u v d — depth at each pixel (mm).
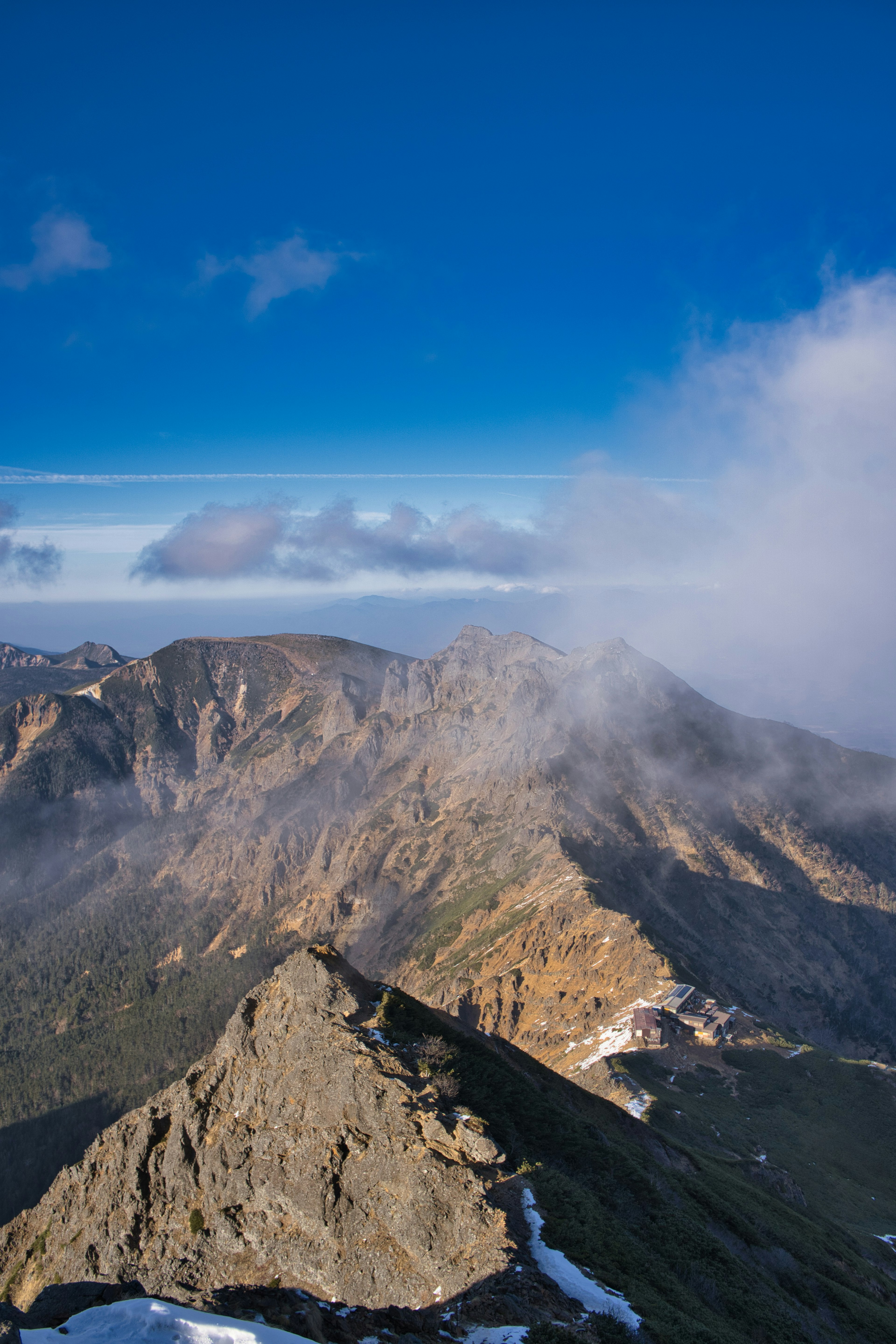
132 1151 45719
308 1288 33906
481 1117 41469
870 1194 77812
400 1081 41094
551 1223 35000
